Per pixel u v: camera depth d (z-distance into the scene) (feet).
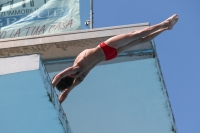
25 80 28.14
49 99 29.73
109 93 48.88
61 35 47.26
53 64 47.42
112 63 46.62
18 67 28.12
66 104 49.32
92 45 46.75
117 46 41.45
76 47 46.96
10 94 28.91
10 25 52.26
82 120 50.26
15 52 47.34
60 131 32.86
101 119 50.39
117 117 50.42
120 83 48.21
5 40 47.73
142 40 42.34
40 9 52.39
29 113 30.60
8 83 28.12
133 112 50.31
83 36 46.73
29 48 47.21
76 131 50.75
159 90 48.80
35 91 29.07
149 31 41.22
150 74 47.67
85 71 41.06
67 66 47.39
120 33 46.21
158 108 50.14
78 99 49.01
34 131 32.60
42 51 47.26
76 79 40.86
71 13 51.52
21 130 32.24
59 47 47.06
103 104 49.52
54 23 51.52
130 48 46.73
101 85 48.21
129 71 47.34
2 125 31.45
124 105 49.80
